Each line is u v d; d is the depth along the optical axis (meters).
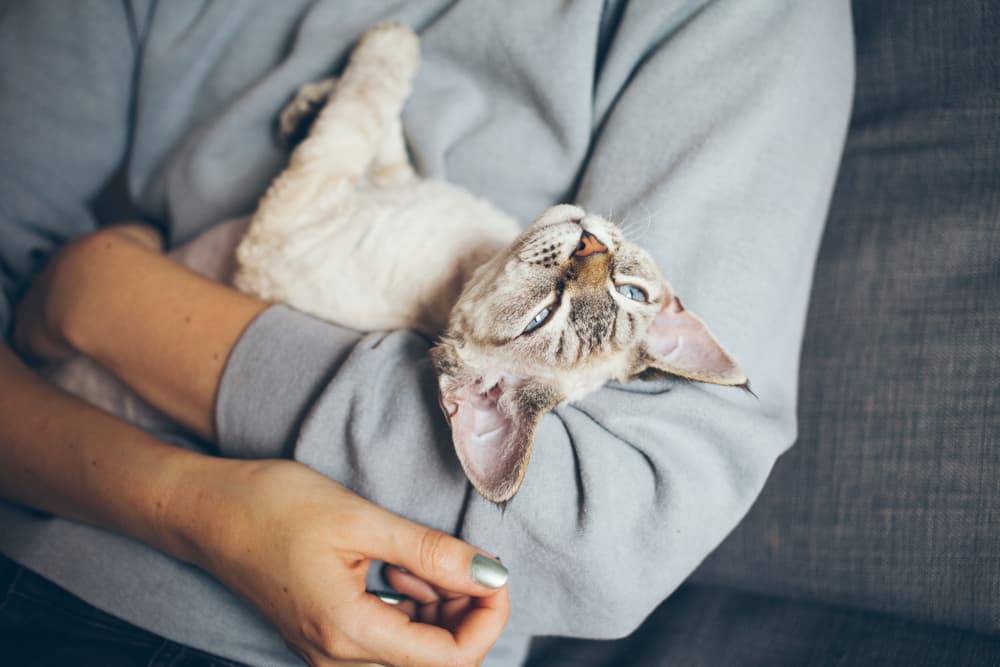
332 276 0.53
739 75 0.48
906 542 0.48
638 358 0.48
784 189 0.47
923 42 0.52
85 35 0.60
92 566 0.48
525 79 0.53
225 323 0.48
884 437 0.49
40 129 0.60
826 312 0.52
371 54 0.55
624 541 0.42
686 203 0.46
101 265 0.52
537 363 0.48
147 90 0.60
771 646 0.49
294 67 0.57
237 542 0.42
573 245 0.47
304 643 0.41
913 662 0.46
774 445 0.44
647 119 0.48
